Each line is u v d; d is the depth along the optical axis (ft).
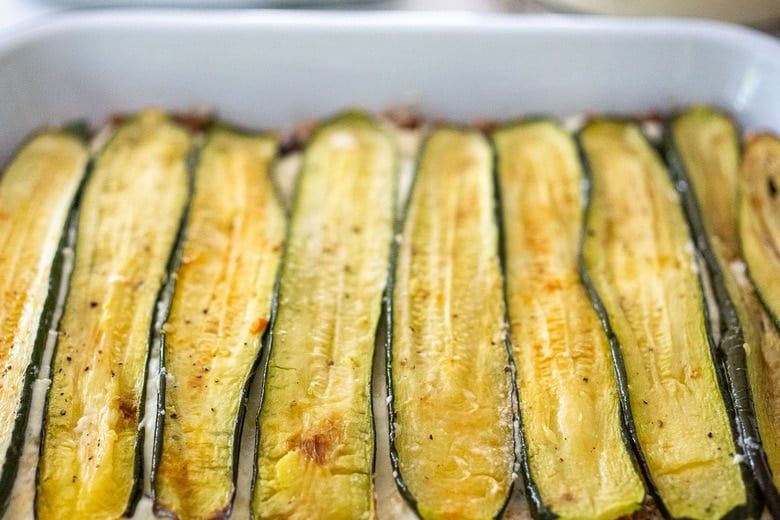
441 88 1.69
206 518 1.23
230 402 1.31
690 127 1.65
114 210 1.53
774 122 1.62
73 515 1.23
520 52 1.65
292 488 1.25
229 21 1.64
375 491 1.26
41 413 1.31
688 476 1.26
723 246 1.51
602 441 1.28
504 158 1.63
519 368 1.36
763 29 1.74
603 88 1.69
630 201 1.55
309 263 1.46
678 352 1.36
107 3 1.79
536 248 1.49
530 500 1.24
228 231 1.52
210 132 1.65
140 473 1.26
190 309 1.41
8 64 1.61
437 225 1.52
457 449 1.29
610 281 1.45
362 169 1.60
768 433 1.30
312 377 1.34
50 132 1.65
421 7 1.80
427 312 1.41
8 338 1.38
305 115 1.72
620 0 1.72
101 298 1.42
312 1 1.78
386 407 1.32
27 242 1.49
